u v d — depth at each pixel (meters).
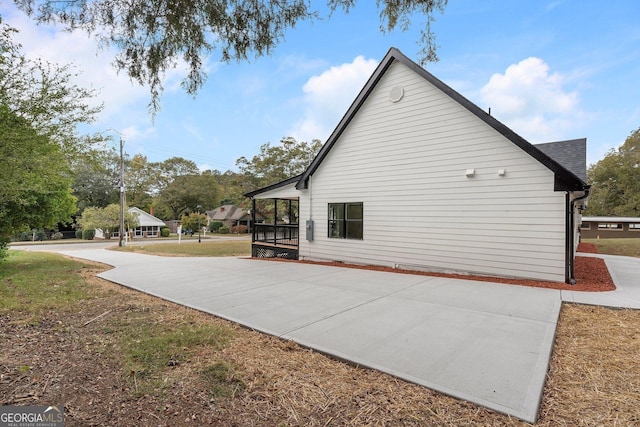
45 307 4.71
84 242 29.41
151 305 5.03
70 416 2.08
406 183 8.55
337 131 9.85
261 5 3.79
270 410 2.20
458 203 7.67
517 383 2.55
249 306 4.97
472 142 7.44
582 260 10.42
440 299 5.37
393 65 8.76
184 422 2.05
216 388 2.46
